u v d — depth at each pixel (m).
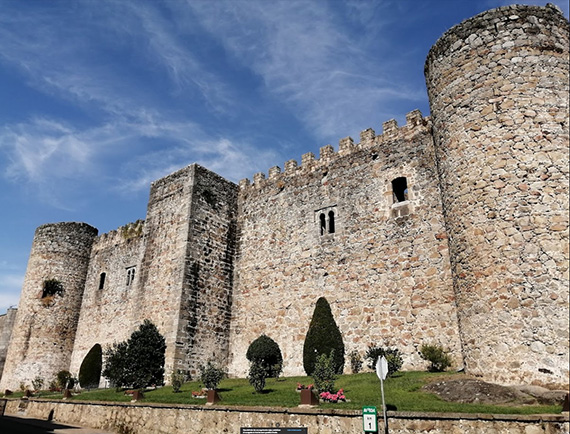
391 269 17.33
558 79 12.82
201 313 21.08
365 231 18.58
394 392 11.71
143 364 18.52
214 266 22.44
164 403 13.55
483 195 12.52
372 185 19.06
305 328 19.16
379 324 16.97
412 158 18.19
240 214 24.58
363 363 16.83
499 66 13.31
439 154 14.44
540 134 12.24
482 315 11.73
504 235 11.85
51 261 31.16
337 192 20.20
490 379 11.12
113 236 31.44
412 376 13.66
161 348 19.42
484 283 11.88
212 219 23.23
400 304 16.67
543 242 11.29
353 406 10.31
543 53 13.09
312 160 21.97
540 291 10.96
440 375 13.05
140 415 13.98
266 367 18.19
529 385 10.38
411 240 17.14
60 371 27.92
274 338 20.12
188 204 22.55
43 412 19.02
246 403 12.04
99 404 15.84
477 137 13.10
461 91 13.89
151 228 24.11
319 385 11.94
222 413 11.83
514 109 12.70
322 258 19.64
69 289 30.97
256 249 22.78
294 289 20.22
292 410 10.64
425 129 18.17
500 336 11.21
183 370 19.48
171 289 21.12
